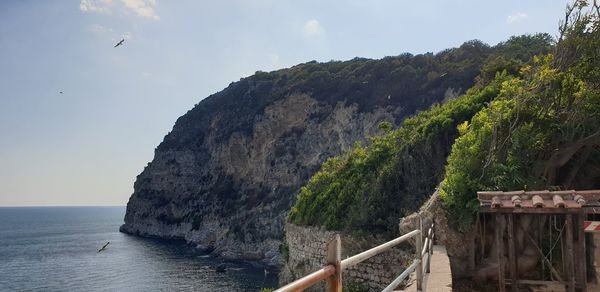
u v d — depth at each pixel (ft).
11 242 334.85
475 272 37.88
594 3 52.75
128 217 372.99
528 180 41.50
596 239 34.86
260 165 259.39
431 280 27.96
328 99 245.86
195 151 319.06
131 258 216.74
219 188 281.13
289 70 302.25
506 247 37.11
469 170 42.47
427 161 72.28
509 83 59.00
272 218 225.56
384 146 86.28
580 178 47.96
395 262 63.31
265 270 177.27
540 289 33.63
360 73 249.55
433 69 221.46
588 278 34.58
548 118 45.85
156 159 351.67
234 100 305.53
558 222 37.81
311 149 240.12
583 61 50.70
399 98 217.77
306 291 78.07
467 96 90.99
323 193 88.33
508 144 44.29
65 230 466.29
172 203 317.22
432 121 75.97
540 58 59.06
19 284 163.02
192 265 192.13
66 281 165.58
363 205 72.90
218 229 257.55
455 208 40.04
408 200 69.05
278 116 256.93
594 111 45.62
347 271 70.18
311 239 82.99
